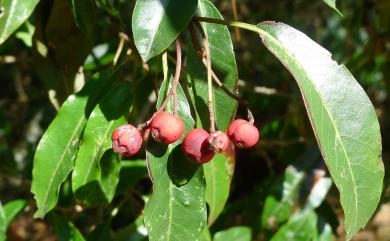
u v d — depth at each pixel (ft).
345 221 0.50
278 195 0.76
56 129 0.60
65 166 0.60
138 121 0.88
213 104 0.56
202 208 0.53
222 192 0.60
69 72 0.66
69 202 0.69
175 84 0.50
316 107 0.50
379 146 0.52
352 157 0.51
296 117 0.94
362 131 0.51
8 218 0.71
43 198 0.59
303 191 0.77
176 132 0.47
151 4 0.50
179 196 0.53
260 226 0.76
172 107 0.52
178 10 0.50
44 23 0.65
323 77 0.51
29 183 0.74
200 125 0.55
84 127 0.60
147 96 0.77
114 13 0.64
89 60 0.76
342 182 0.50
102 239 0.71
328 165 0.49
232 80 0.56
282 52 0.51
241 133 0.49
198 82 0.56
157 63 0.69
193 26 0.54
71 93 0.67
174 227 0.52
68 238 0.66
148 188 0.92
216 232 0.77
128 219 0.84
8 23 0.52
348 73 0.52
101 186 0.61
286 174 0.77
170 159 0.52
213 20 0.53
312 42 0.52
